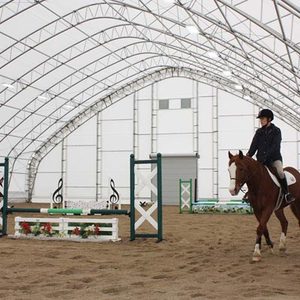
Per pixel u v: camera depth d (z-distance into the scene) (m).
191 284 4.80
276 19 16.41
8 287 4.75
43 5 19.20
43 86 25.89
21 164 30.94
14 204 28.67
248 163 6.29
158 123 30.59
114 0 18.64
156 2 18.47
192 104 30.03
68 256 7.24
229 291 4.39
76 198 31.22
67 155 31.67
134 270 5.82
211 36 18.95
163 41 23.78
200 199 26.91
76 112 31.20
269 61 20.47
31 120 28.47
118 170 30.88
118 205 20.19
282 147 27.70
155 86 30.80
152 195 29.67
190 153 29.55
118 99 31.27
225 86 29.00
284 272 5.43
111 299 4.12
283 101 25.45
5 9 18.81
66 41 22.72
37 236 10.02
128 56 26.39
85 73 26.86
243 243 8.75
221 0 14.48
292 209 7.45
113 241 9.39
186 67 29.20
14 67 22.89
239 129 28.86
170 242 9.24
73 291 4.52
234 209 20.52
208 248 8.06
